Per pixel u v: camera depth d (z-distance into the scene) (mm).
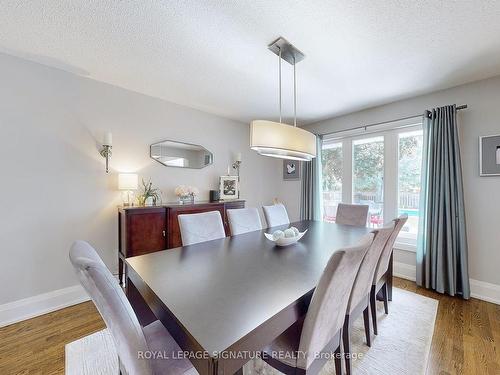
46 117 2242
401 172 3143
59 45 1908
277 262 1442
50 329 1896
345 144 3723
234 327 788
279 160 4664
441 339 1772
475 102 2482
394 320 2021
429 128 2693
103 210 2605
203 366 702
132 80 2541
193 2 1442
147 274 1242
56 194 2307
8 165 2062
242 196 4117
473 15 1511
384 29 1662
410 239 3018
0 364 1517
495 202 2365
